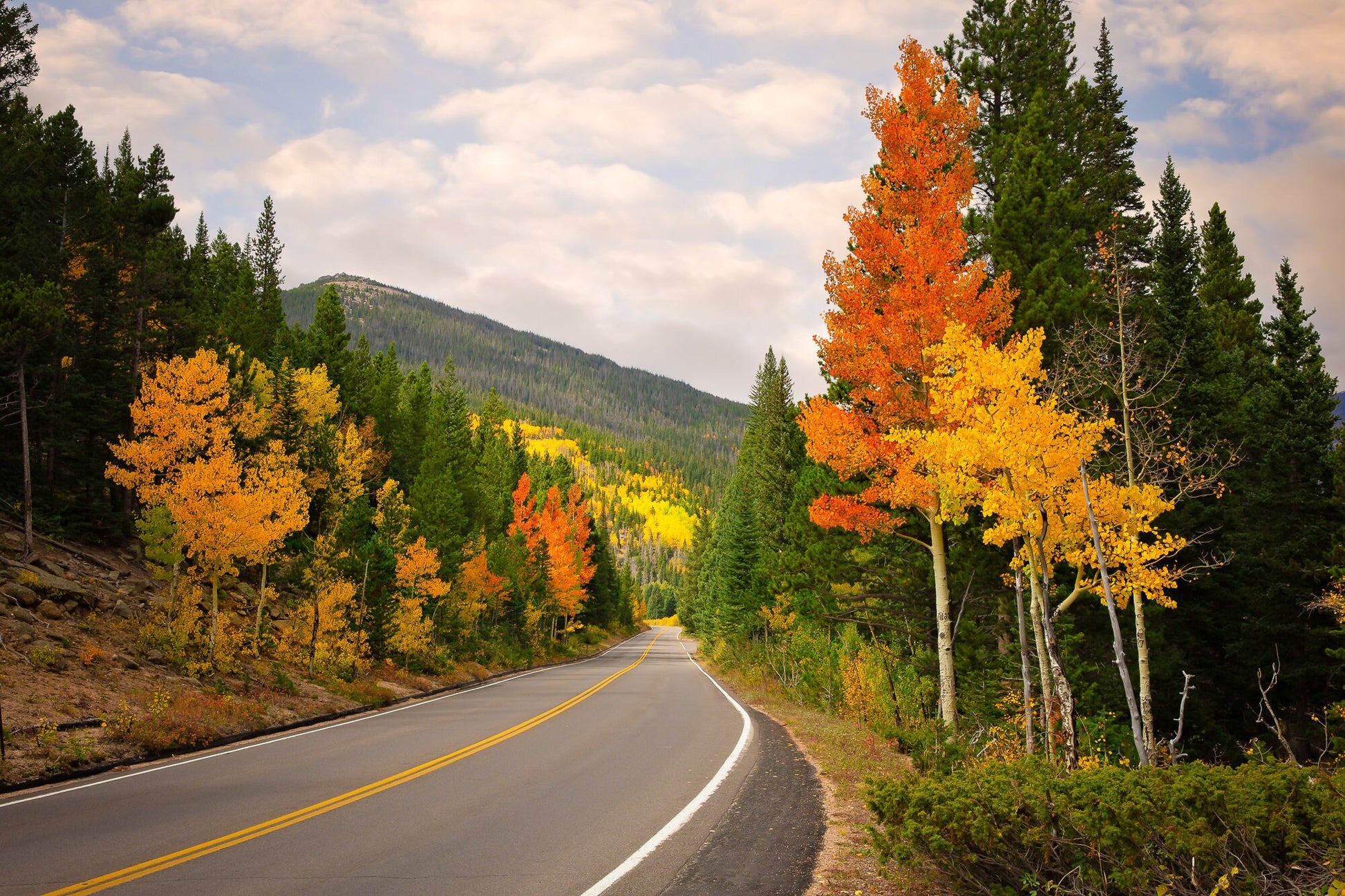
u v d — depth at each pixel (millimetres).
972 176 15812
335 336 54344
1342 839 4621
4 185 29203
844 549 22672
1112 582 11766
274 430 35406
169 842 7660
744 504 47375
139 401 21547
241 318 50938
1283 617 22516
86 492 31000
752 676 32281
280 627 28969
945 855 5742
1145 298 19406
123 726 14055
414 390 68062
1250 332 31828
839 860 6953
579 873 6570
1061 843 5383
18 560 22328
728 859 6988
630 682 33719
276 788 10555
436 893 6059
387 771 11891
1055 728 13539
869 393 15664
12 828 8367
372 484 47312
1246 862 4844
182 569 26859
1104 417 11695
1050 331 16766
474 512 58719
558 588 56094
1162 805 5191
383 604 29203
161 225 33719
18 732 12680
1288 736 21578
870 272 16094
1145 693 12203
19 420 28625
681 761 12758
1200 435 21281
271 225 64062
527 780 11070
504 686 31953
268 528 21656
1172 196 27078
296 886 6246
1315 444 24062
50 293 24016
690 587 102500
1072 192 19188
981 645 20391
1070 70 23984
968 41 24734
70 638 18703
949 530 18109
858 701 19375
